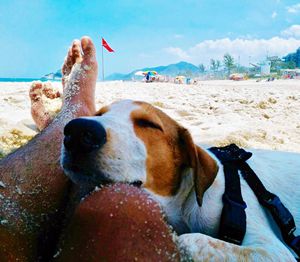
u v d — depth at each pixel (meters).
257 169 0.40
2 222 0.27
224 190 0.33
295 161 0.45
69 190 0.31
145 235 0.20
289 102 1.48
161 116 0.33
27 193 0.29
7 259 0.25
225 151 0.39
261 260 0.26
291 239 0.33
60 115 0.42
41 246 0.28
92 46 0.55
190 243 0.26
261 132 0.82
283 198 0.39
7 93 1.33
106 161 0.26
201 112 1.15
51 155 0.33
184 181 0.33
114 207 0.21
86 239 0.20
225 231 0.30
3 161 0.32
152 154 0.31
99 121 0.28
